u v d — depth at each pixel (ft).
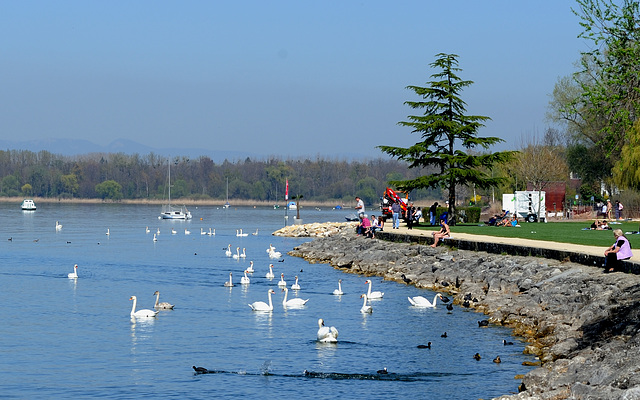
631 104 153.79
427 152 237.45
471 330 115.85
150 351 106.63
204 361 100.94
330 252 235.40
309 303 145.89
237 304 145.69
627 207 296.30
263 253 269.85
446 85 235.61
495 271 150.51
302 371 95.50
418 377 91.66
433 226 244.42
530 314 117.29
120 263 230.68
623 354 78.69
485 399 82.43
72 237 357.82
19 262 232.94
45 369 97.66
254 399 84.79
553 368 82.38
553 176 394.52
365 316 130.52
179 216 588.91
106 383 91.35
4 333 118.83
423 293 156.46
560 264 138.31
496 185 240.53
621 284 110.32
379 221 245.65
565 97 341.21
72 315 134.41
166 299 152.56
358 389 87.71
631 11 152.56
